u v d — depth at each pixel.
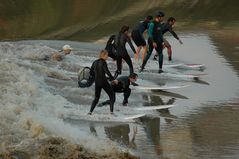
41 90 39.28
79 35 70.38
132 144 30.80
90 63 50.50
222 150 30.05
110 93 35.31
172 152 29.62
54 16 91.12
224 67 50.94
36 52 50.81
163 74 47.34
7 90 37.16
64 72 46.56
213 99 40.66
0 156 25.70
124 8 89.12
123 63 50.22
